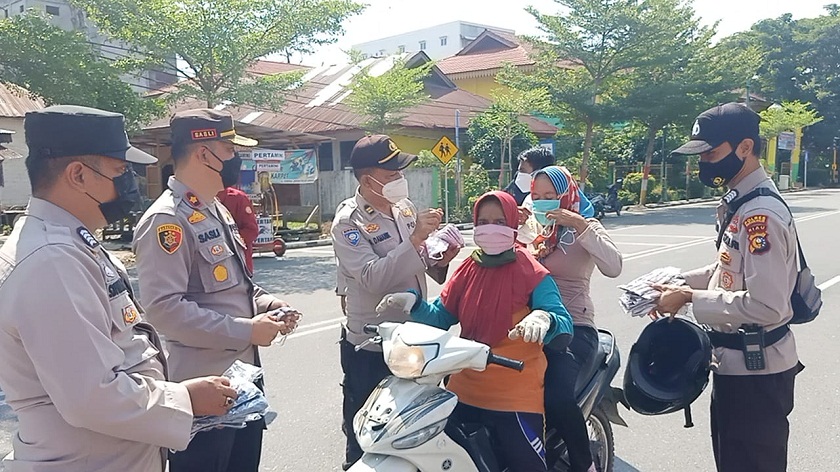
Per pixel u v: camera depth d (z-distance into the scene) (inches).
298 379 227.5
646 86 1010.1
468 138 1006.4
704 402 206.5
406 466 97.8
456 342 99.2
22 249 72.5
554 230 137.4
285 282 421.7
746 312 109.9
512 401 113.0
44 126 76.4
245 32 604.7
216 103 625.9
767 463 118.5
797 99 1854.1
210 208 113.5
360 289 137.7
